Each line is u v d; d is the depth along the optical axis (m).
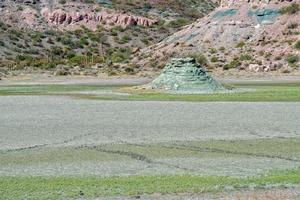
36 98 54.88
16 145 26.16
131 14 192.88
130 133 29.98
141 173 19.73
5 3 185.62
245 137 28.38
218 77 98.50
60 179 18.72
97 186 17.67
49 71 120.31
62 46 168.50
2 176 19.27
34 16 183.12
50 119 36.53
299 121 34.66
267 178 18.69
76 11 189.00
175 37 139.00
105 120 35.81
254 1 136.88
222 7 140.25
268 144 26.12
